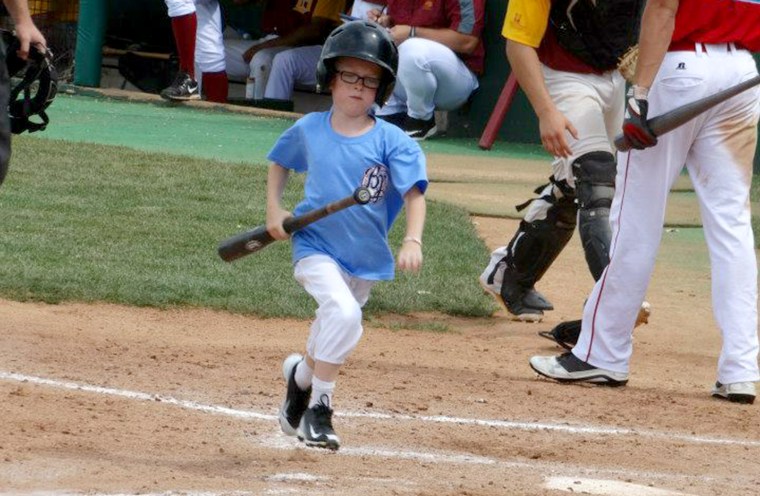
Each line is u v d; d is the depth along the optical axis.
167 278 29.06
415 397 21.33
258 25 69.12
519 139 58.00
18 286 27.28
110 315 26.34
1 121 17.53
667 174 22.17
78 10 65.75
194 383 21.27
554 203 27.33
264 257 32.28
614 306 22.75
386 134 17.30
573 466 17.58
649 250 22.53
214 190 39.66
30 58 20.58
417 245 16.84
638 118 20.97
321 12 62.34
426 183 17.19
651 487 16.31
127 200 37.38
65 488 14.65
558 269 34.31
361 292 17.88
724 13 21.53
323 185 17.31
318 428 16.84
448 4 53.66
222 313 27.44
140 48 66.38
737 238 22.17
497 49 57.22
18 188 37.81
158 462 16.33
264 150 49.12
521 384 22.81
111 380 20.97
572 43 24.89
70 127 51.62
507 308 28.91
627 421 20.56
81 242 31.92
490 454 18.11
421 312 29.31
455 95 54.97
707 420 20.84
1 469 15.29
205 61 60.94
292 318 27.67
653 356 26.36
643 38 21.03
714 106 21.16
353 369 23.19
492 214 39.94
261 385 21.50
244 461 16.72
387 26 53.88
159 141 49.62
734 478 17.34
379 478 16.08
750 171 22.33
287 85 62.03
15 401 18.91
